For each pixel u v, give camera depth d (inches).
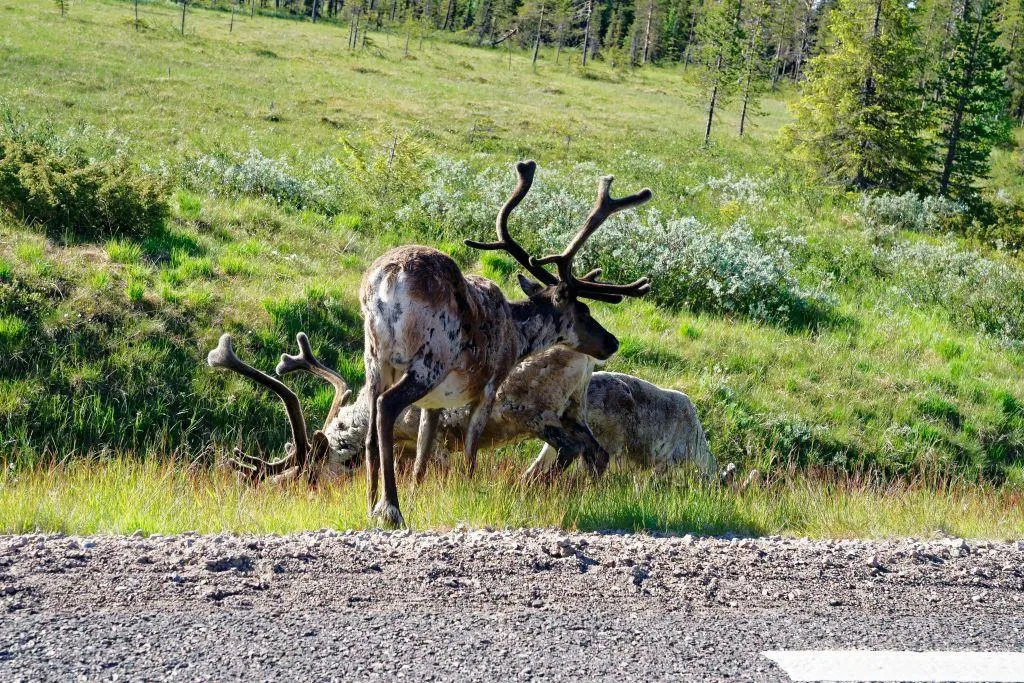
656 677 198.8
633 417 455.8
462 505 322.7
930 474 592.1
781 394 652.7
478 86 3093.0
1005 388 741.9
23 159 703.1
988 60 2265.0
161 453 474.6
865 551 283.0
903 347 832.3
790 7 4960.6
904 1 2022.6
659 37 5625.0
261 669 189.3
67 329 536.1
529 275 816.3
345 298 653.3
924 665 213.6
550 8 4815.5
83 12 3366.1
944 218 1695.4
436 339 318.7
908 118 1996.8
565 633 215.5
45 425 483.5
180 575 228.5
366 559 247.0
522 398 413.7
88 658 188.9
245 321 590.9
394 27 4719.5
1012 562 284.7
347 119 1966.0
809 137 2043.6
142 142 1330.0
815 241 1234.0
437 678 191.6
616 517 327.0
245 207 865.5
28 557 234.7
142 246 680.4
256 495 343.6
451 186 1009.5
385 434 309.4
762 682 199.9
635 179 1665.8
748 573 259.4
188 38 3117.6
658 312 785.6
